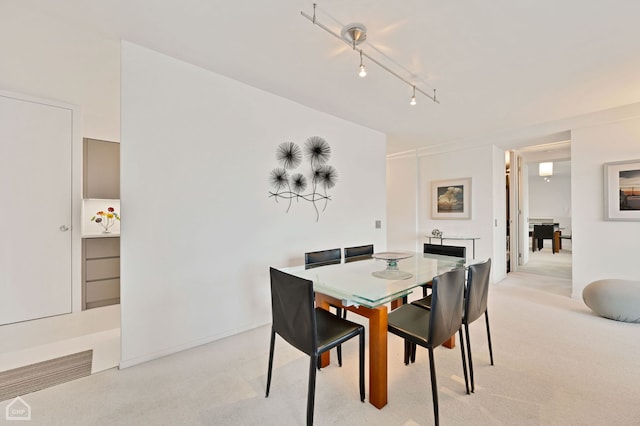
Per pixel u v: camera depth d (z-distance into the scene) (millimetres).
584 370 1944
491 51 2086
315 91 2781
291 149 3002
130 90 1999
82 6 1622
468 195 4613
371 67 2322
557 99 2967
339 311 2354
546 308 3213
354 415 1542
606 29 1824
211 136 2406
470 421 1487
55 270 2951
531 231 8688
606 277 3311
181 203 2242
